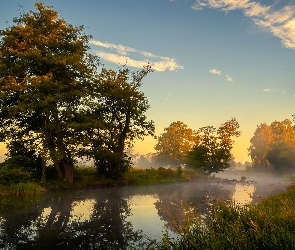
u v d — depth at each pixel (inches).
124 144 1327.5
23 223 487.5
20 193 826.8
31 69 991.0
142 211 612.7
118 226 477.4
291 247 259.4
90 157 1139.3
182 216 545.6
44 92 973.2
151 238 404.2
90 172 1274.6
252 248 272.5
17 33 973.8
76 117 1066.7
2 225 470.3
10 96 997.2
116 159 1197.7
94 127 1088.2
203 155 1919.3
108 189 1046.4
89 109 1178.6
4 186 852.0
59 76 1045.2
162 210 622.2
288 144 2997.0
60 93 975.0
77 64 998.4
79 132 1087.6
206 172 2010.3
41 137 1018.7
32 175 976.9
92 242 388.5
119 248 364.8
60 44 1015.0
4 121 1053.2
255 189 1137.4
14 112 904.9
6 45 975.6
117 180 1235.9
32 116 1057.5
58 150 991.6
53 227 466.0
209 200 775.1
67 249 359.6
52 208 632.4
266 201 591.2
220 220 352.8
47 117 1032.2
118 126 1312.7
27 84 930.7
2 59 973.8
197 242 296.4
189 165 2012.8
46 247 366.3
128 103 1242.0
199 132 2186.3
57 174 1090.7
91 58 1128.2
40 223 490.9
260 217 351.9
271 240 270.2
